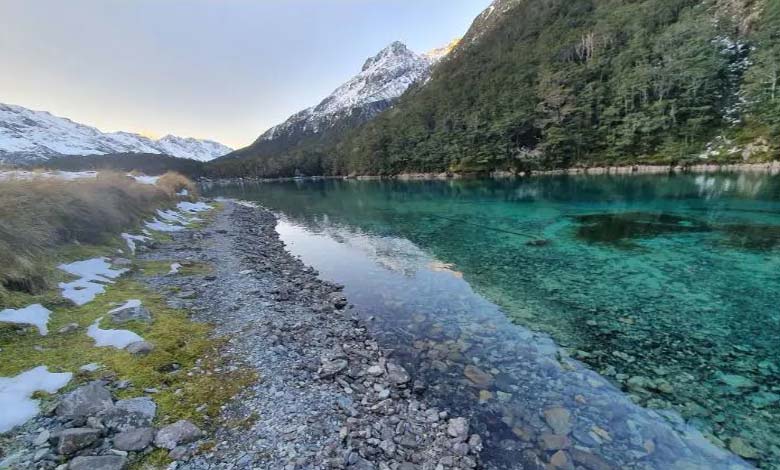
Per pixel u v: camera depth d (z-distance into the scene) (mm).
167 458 4715
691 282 13477
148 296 10414
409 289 14234
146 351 7133
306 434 5570
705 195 32094
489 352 9328
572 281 14273
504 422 6703
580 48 104375
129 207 20047
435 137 99062
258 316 10109
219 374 6988
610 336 10008
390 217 33562
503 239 21781
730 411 6969
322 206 46031
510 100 92875
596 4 132375
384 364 8461
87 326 7797
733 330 10016
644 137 64562
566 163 73312
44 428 4828
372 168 114875
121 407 5410
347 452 5238
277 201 56125
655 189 38969
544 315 11469
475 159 84750
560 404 7234
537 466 5660
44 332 7156
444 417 6711
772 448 6074
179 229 22859
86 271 11094
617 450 6043
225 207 42688
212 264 15641
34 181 13727
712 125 60531
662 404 7207
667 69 67750
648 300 12180
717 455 5949
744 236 18844
